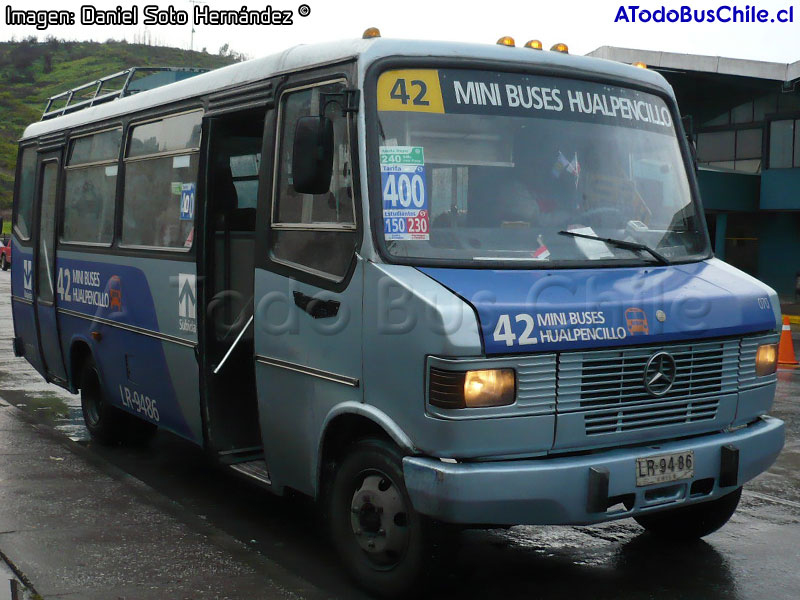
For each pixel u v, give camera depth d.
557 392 4.15
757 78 25.58
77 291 7.91
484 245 4.52
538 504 4.07
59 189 8.36
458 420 3.96
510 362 4.04
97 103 8.55
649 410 4.43
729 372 4.73
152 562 4.82
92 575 4.62
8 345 14.24
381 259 4.36
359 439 4.64
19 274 9.48
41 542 5.09
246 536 5.58
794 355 14.41
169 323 6.30
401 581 4.36
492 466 4.03
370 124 4.48
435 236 4.47
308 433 4.86
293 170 4.46
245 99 5.52
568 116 4.96
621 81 5.24
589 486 4.15
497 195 4.65
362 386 4.44
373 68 4.55
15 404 9.70
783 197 26.83
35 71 152.50
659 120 5.34
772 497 6.42
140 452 7.70
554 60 5.04
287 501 6.35
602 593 4.67
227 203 5.93
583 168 4.91
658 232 5.06
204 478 6.92
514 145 4.76
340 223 4.62
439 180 4.55
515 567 5.04
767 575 4.93
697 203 5.34
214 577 4.63
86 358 7.95
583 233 4.75
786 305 25.06
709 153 29.14
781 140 27.11
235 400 5.98
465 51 4.79
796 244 27.69
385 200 4.43
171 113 6.45
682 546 5.39
